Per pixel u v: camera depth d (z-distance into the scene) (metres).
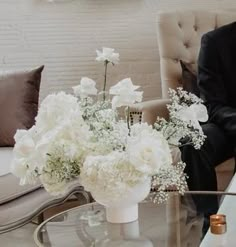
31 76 2.65
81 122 1.29
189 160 2.23
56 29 3.26
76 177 1.31
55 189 1.30
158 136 1.32
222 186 2.42
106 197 1.31
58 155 1.26
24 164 1.28
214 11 3.09
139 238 1.48
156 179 1.34
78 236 1.54
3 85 2.62
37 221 2.60
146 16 3.29
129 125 1.37
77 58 3.30
